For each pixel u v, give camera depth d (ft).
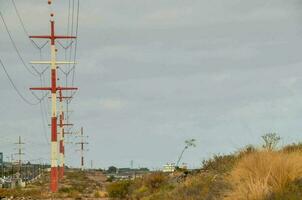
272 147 123.65
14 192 384.68
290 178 98.17
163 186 211.20
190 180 150.71
